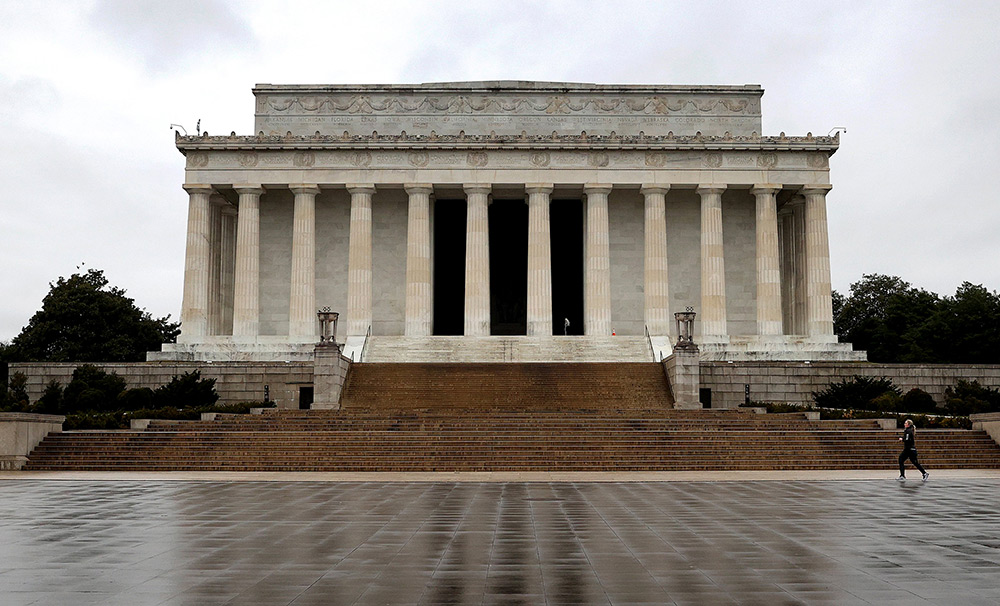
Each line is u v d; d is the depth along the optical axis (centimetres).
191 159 7350
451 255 8556
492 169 7312
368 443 4134
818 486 3127
